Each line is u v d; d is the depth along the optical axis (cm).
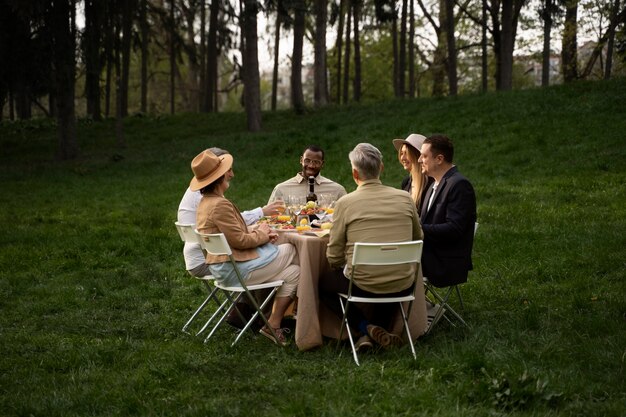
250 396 437
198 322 655
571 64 2903
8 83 2103
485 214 1082
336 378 461
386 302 535
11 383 481
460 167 1480
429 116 1931
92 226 1195
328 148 1806
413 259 515
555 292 692
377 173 544
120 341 575
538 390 409
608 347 504
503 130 1664
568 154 1418
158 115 3077
